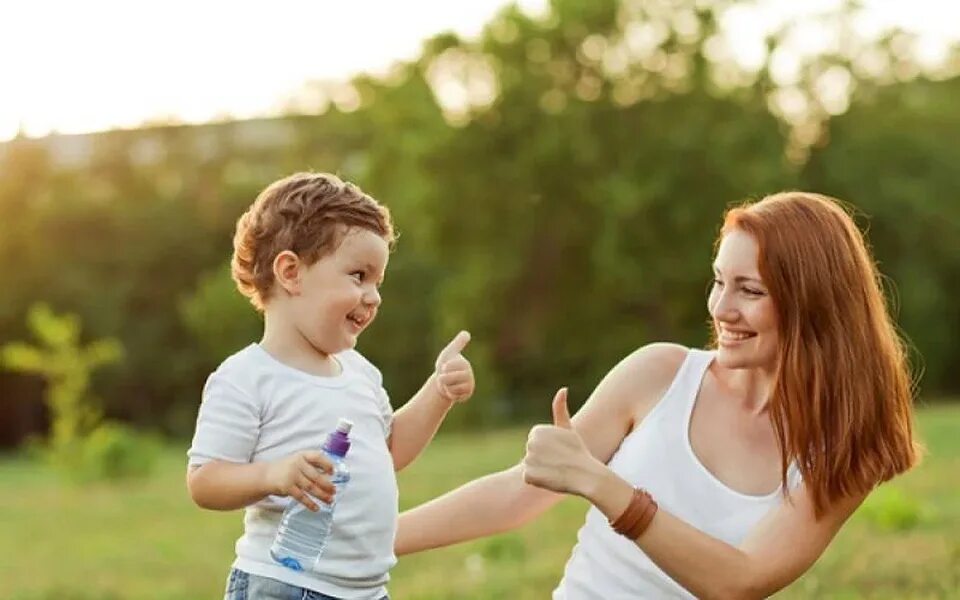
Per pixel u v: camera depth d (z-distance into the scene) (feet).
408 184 138.82
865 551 29.96
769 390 13.17
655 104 132.98
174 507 56.24
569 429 12.01
